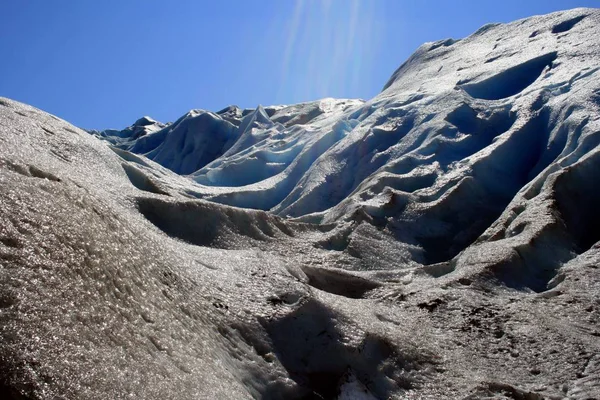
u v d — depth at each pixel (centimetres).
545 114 1827
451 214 1505
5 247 423
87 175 1003
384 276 1066
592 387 675
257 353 632
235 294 722
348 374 657
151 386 413
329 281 974
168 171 2281
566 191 1260
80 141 1142
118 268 534
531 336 800
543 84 2011
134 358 433
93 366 383
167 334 515
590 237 1188
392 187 1659
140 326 487
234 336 632
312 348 676
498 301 916
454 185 1596
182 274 679
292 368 641
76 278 457
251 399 534
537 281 1010
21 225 457
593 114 1577
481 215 1519
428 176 1717
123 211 761
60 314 404
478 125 1959
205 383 482
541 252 1066
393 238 1373
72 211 543
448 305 895
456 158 1833
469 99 2123
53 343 374
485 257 1053
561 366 730
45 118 1153
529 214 1196
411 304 905
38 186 537
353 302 829
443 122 1994
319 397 615
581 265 1025
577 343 775
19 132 984
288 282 788
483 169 1664
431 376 693
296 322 699
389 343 724
